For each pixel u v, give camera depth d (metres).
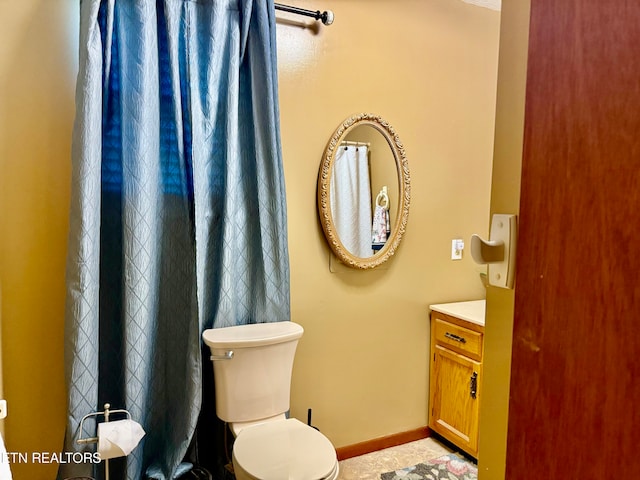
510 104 0.69
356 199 2.25
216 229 1.85
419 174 2.48
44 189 1.63
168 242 1.76
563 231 0.44
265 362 1.75
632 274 0.36
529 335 0.48
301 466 1.41
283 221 1.92
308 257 2.16
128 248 1.59
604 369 0.39
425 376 2.56
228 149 1.80
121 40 1.59
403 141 2.41
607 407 0.39
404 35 2.38
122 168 1.62
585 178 0.41
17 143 1.58
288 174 2.08
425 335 2.55
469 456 2.33
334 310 2.25
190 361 1.72
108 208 1.66
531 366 0.48
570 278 0.43
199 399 1.71
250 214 1.92
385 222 2.35
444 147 2.55
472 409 2.21
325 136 2.17
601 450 0.39
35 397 1.64
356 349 2.32
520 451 0.50
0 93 1.55
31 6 1.58
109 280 1.68
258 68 1.85
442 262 2.59
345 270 2.27
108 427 1.48
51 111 1.62
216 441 1.87
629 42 0.37
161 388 1.76
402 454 2.36
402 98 2.39
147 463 1.72
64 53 1.63
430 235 2.54
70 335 1.50
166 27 1.66
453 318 2.35
